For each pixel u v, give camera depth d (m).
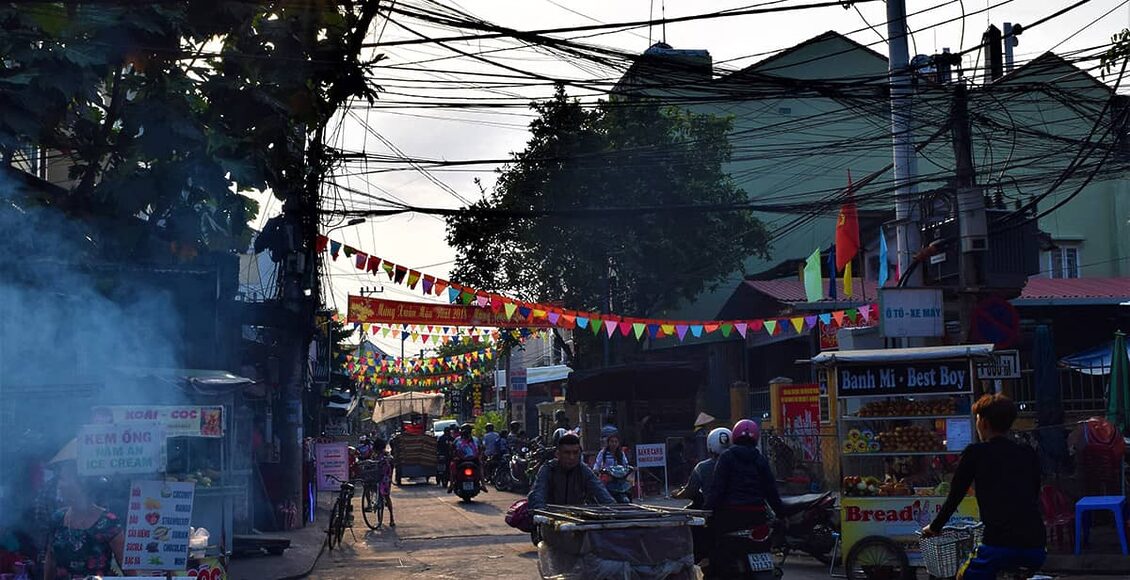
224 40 10.92
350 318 23.56
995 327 15.60
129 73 12.09
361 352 41.34
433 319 24.05
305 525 20.56
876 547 11.53
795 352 28.48
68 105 10.59
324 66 10.84
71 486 8.23
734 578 8.53
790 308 25.39
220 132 10.88
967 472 6.86
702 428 24.27
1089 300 24.67
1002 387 17.67
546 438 34.38
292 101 10.91
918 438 12.15
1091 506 12.91
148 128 10.62
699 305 35.72
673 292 31.64
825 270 30.78
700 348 33.50
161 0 9.36
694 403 32.34
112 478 9.74
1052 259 34.72
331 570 14.36
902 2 16.70
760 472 8.79
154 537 8.36
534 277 30.83
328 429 42.62
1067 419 19.22
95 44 10.09
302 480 20.89
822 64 35.19
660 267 30.06
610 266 30.73
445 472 34.25
